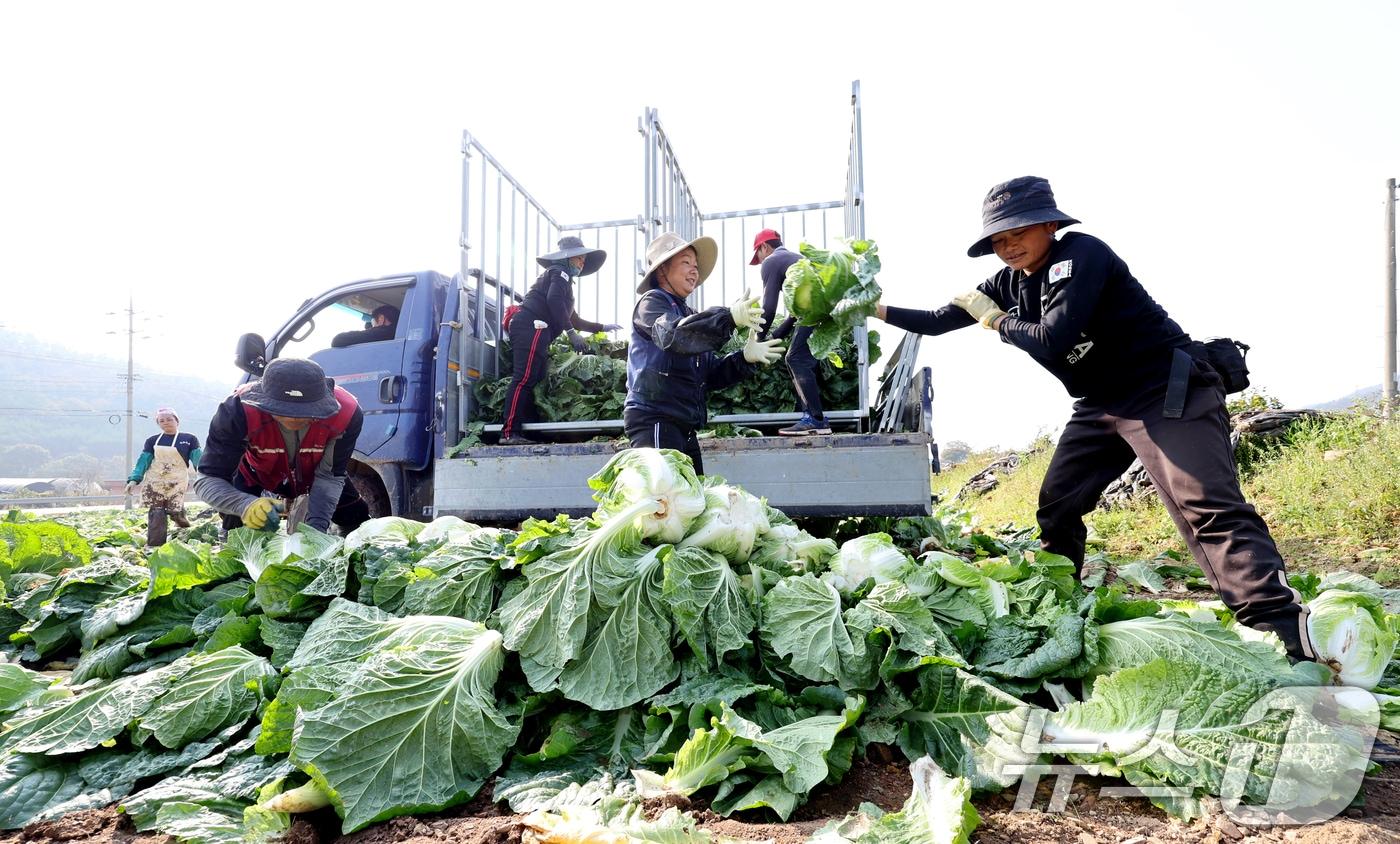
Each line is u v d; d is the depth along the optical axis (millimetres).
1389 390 19984
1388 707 2291
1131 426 3275
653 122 6781
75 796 2170
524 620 2500
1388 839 1762
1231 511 2848
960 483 19156
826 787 2137
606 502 2928
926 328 4102
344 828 1910
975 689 2248
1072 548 4047
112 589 3641
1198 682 2078
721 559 2729
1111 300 3236
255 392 4449
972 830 1794
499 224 7379
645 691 2344
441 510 5746
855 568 2926
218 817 1944
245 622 2857
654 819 1875
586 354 7391
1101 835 1869
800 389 5484
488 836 1841
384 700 2145
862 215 6215
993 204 3389
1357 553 6152
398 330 6965
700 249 5207
